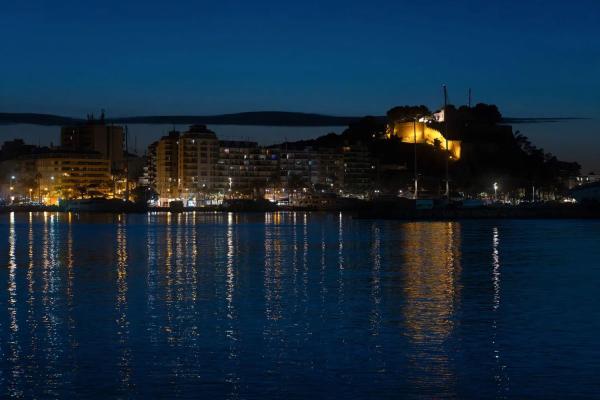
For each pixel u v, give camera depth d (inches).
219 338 1432.1
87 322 1590.8
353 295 1977.1
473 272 2522.1
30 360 1268.5
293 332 1485.0
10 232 5565.9
